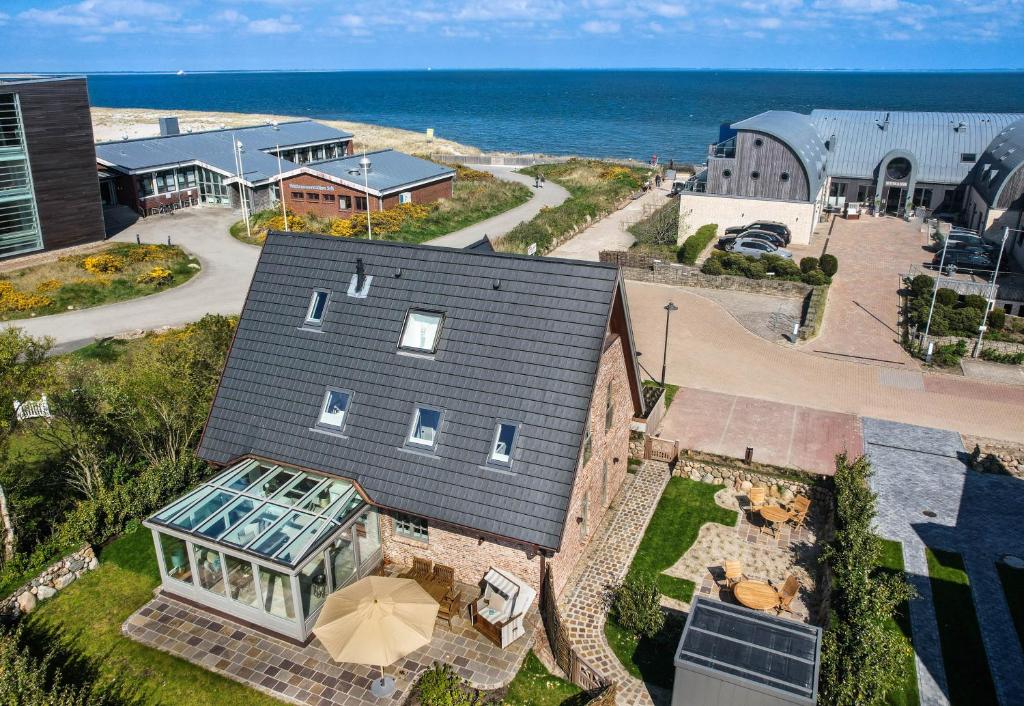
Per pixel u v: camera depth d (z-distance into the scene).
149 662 18.61
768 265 49.44
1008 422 31.73
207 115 191.62
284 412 21.64
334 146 89.00
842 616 19.52
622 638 19.91
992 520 25.17
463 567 20.72
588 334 19.75
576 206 68.62
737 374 36.62
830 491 25.33
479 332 20.69
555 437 18.97
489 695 17.70
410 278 22.12
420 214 66.88
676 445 27.98
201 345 28.91
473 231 64.25
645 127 183.25
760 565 22.80
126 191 67.50
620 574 22.42
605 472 24.58
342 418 21.00
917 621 20.55
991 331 39.78
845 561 20.88
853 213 65.19
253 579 18.86
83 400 25.81
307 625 18.94
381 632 16.95
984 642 19.83
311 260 23.55
